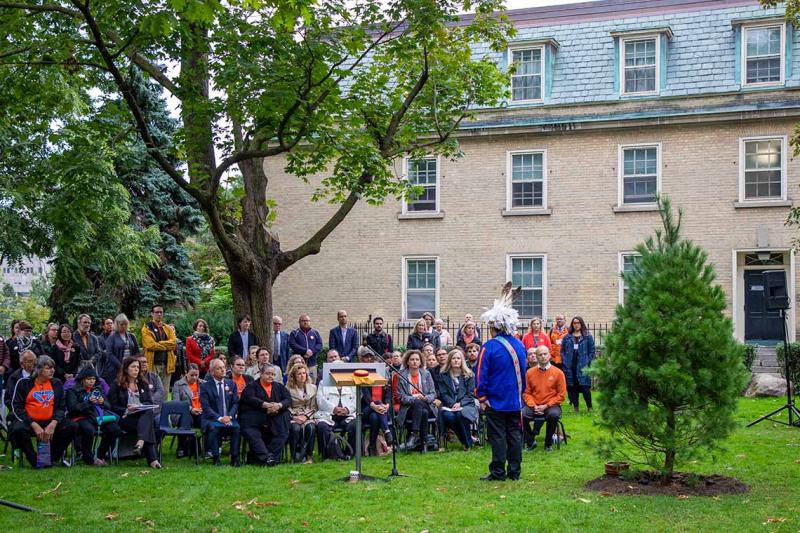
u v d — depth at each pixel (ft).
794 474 35.63
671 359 31.81
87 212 48.78
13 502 31.86
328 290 89.61
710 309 32.65
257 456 40.45
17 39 49.11
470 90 56.95
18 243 71.92
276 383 42.04
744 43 81.10
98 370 48.85
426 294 87.40
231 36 45.39
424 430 44.21
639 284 33.60
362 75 55.52
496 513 29.17
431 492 32.81
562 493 32.35
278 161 91.76
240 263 53.31
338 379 35.06
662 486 32.89
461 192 86.84
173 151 49.49
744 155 79.92
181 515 29.66
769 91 79.51
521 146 85.51
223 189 53.83
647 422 32.07
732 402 31.91
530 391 43.75
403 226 88.07
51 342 47.60
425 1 48.96
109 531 27.63
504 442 35.42
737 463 37.99
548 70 85.81
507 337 35.68
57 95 52.95
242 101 46.01
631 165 82.89
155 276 92.84
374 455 43.24
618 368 32.81
